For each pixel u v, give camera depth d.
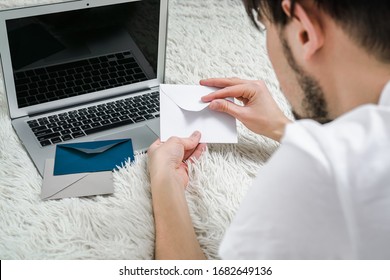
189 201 0.85
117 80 1.06
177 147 0.88
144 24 1.03
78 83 1.02
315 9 0.45
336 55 0.46
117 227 0.80
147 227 0.80
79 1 0.95
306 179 0.40
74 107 1.04
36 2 1.33
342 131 0.39
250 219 0.45
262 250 0.44
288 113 1.10
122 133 0.98
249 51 1.29
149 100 1.08
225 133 0.95
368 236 0.39
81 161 0.91
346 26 0.44
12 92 0.96
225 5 1.47
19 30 0.91
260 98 0.96
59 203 0.83
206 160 0.92
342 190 0.38
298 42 0.48
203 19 1.40
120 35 1.01
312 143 0.39
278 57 0.53
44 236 0.79
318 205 0.41
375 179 0.37
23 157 0.92
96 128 0.98
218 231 0.81
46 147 0.93
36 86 0.98
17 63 0.94
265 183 0.44
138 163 0.91
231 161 0.94
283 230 0.43
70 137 0.96
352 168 0.38
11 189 0.85
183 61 1.23
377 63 0.45
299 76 0.51
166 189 0.81
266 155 0.97
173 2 1.46
